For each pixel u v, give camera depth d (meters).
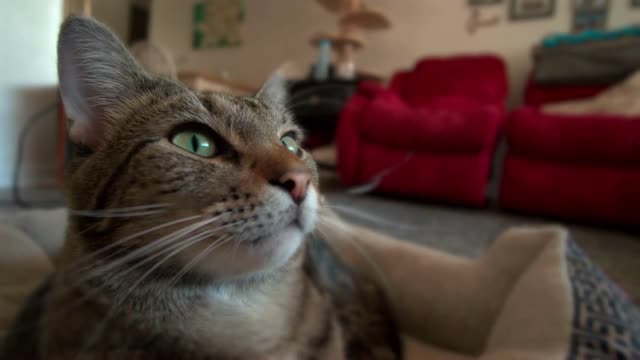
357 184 1.02
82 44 0.21
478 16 1.24
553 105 1.02
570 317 0.27
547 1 1.15
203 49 1.68
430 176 0.94
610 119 0.79
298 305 0.25
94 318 0.20
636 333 0.27
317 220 0.21
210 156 0.19
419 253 0.40
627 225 0.79
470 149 0.91
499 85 1.13
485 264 0.37
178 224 0.18
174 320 0.20
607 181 0.80
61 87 0.21
